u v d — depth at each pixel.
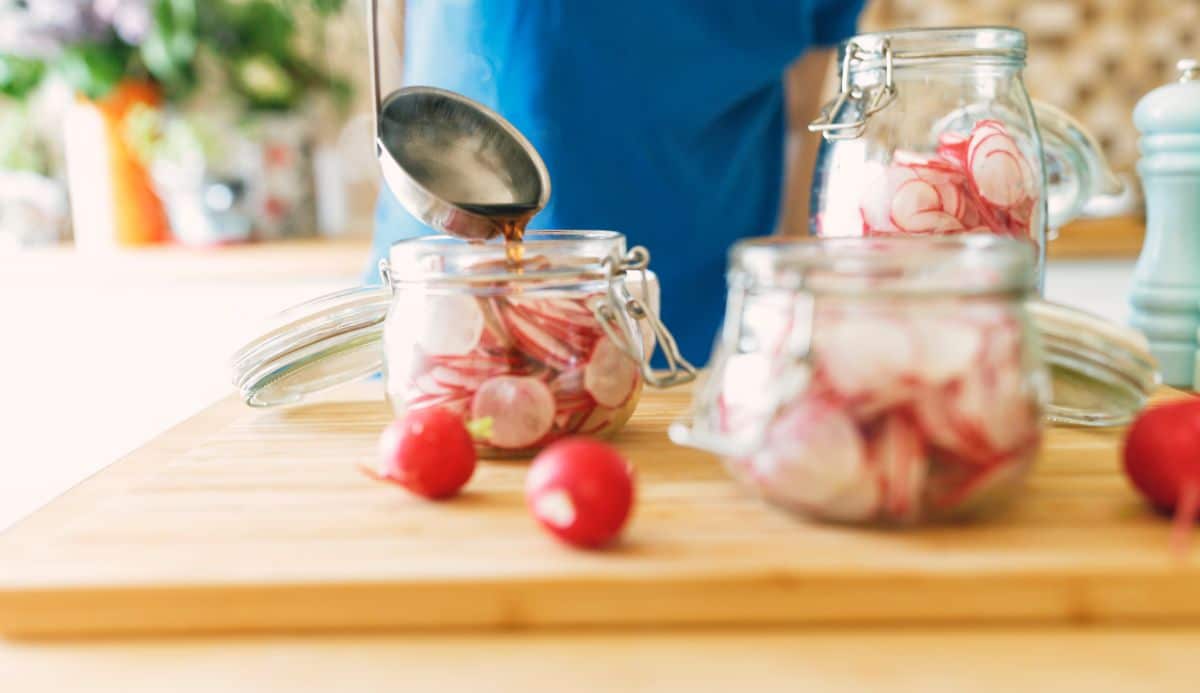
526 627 0.48
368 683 0.44
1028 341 0.53
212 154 1.84
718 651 0.46
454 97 0.78
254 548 0.52
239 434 0.76
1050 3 2.08
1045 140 0.89
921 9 2.09
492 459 0.68
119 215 1.92
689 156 1.24
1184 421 0.52
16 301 1.78
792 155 1.46
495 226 0.72
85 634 0.49
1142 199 1.94
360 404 0.87
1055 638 0.46
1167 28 2.08
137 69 1.88
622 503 0.50
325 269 1.75
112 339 1.79
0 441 1.81
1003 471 0.50
